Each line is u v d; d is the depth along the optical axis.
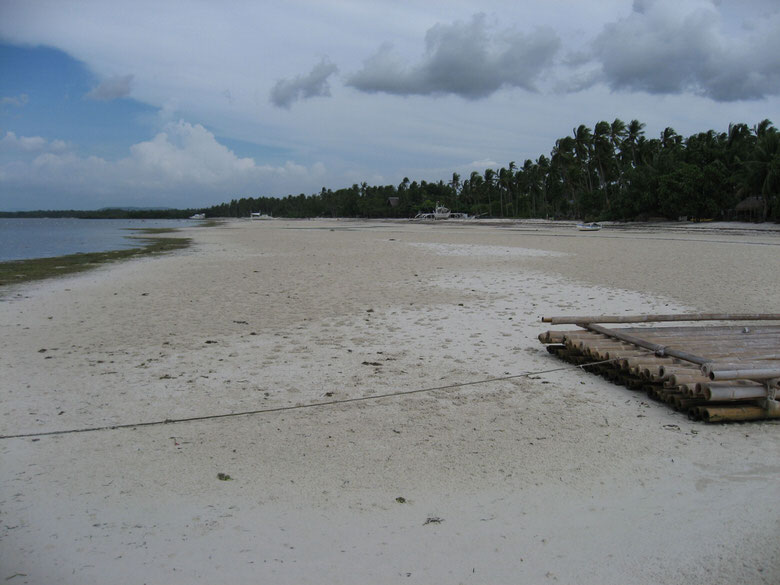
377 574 3.21
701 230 45.59
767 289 13.45
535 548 3.46
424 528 3.68
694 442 5.01
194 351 8.42
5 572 3.19
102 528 3.67
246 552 3.42
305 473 4.46
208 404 6.09
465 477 4.38
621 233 44.69
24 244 39.91
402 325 10.17
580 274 16.89
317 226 81.38
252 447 4.96
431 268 19.31
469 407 5.98
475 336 9.27
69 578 3.16
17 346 8.77
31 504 3.97
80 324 10.51
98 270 20.66
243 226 86.25
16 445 5.01
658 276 16.06
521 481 4.30
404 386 6.70
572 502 3.99
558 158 86.75
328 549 3.45
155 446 4.98
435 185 145.12
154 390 6.57
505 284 15.11
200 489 4.20
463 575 3.21
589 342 7.38
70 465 4.60
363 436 5.20
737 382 5.51
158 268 20.92
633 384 6.47
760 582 3.11
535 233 46.66
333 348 8.55
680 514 3.83
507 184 107.94
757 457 4.70
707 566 3.27
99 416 5.74
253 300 13.05
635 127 74.50
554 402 6.13
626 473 4.43
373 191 164.75
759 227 44.53
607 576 3.20
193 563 3.31
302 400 6.22
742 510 3.87
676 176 55.75
